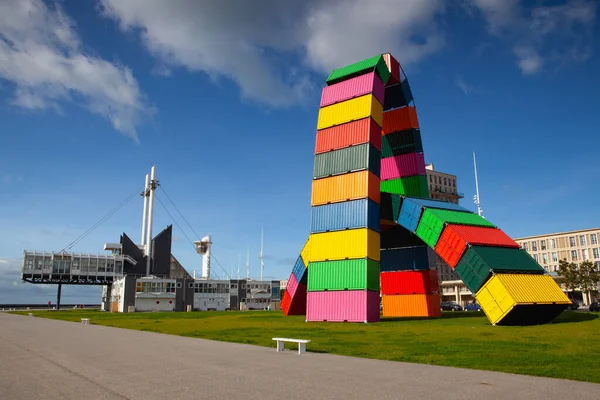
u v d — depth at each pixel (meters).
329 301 43.34
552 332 26.91
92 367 15.13
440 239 42.41
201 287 117.81
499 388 11.26
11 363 16.17
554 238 129.00
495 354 17.31
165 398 10.39
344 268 43.16
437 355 17.42
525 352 17.80
